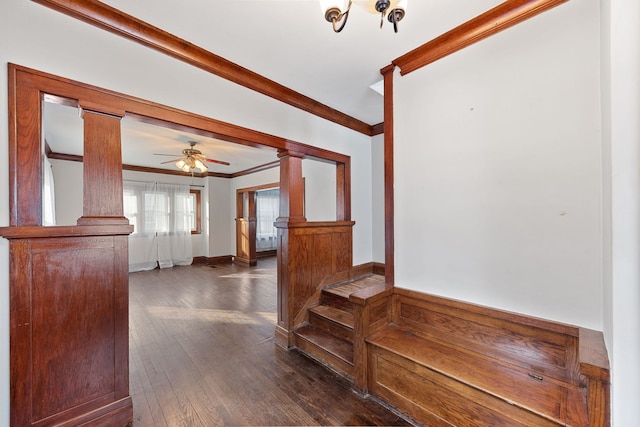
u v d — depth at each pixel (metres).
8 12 1.36
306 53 2.04
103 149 1.64
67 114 2.96
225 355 2.54
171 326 3.18
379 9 1.09
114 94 1.67
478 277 1.79
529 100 1.58
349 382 2.12
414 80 2.10
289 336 2.69
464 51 1.83
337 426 1.67
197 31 1.78
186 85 1.99
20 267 1.37
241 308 3.79
